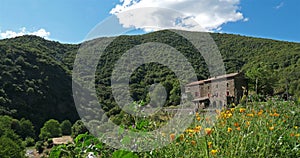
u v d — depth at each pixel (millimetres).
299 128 3859
